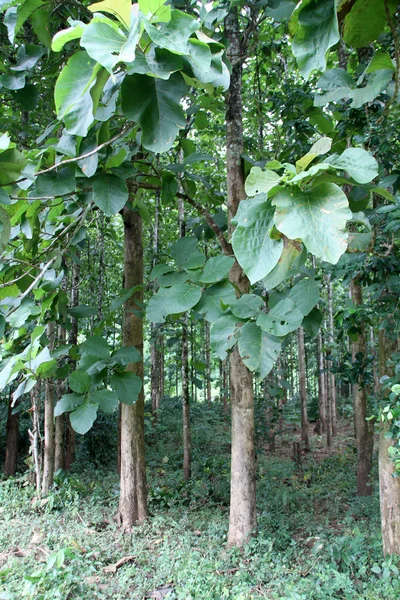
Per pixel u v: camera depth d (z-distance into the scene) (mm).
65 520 5281
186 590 3422
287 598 3271
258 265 1039
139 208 4246
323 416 12641
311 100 4586
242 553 4207
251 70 6199
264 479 7348
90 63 1444
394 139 3637
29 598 3178
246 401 4477
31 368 2770
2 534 4758
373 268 3689
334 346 6707
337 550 3988
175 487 6887
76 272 7711
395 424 3217
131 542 4676
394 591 3301
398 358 3529
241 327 2234
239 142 4461
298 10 1144
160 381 15031
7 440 7910
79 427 2555
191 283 2670
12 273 2980
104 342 3037
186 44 1250
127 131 2150
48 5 2779
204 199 5477
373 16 1297
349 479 7668
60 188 2068
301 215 945
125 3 1182
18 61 2805
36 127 5168
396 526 3838
